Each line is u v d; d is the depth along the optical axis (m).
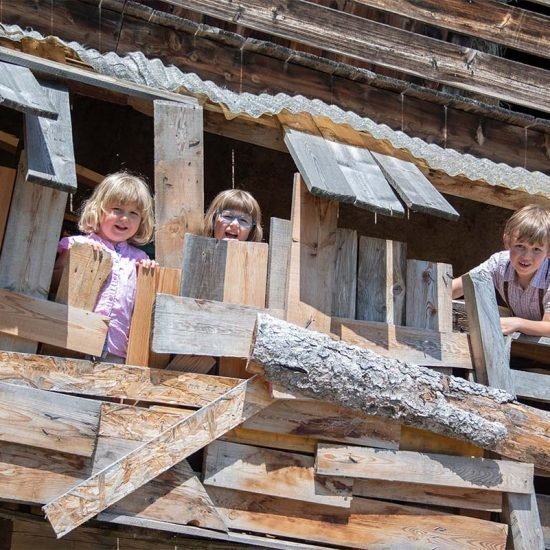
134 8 11.03
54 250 8.12
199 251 8.52
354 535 8.67
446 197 14.41
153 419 8.15
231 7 11.85
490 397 9.03
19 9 10.74
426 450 8.95
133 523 7.98
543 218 9.67
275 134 10.16
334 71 11.87
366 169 9.68
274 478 8.47
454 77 12.83
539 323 9.55
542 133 12.93
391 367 8.70
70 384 8.00
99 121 13.77
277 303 8.66
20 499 7.71
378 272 9.16
